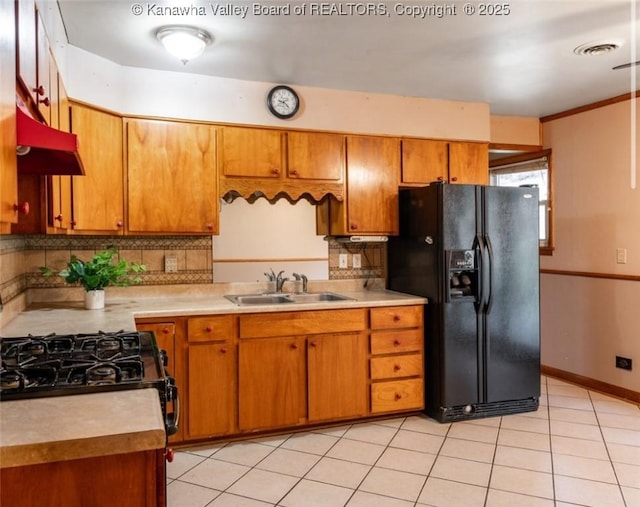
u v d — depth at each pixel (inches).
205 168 132.6
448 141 158.9
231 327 121.4
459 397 135.9
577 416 140.0
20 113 54.4
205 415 119.5
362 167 148.8
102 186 120.0
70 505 42.6
